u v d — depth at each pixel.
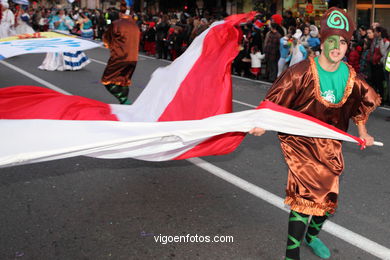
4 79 10.45
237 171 5.08
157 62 15.45
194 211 4.04
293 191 2.96
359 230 3.77
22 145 2.66
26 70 11.97
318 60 2.96
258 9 18.97
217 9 15.30
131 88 10.09
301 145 2.99
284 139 3.06
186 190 4.51
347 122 3.17
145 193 4.41
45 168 5.00
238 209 4.11
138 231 3.67
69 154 2.70
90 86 9.96
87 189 4.48
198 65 4.16
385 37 9.30
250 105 8.84
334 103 2.97
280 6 18.27
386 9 16.92
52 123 3.01
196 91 4.04
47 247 3.40
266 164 5.35
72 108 4.39
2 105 4.20
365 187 4.76
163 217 3.92
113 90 7.44
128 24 7.20
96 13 23.56
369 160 5.68
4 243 3.44
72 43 4.98
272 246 3.49
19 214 3.91
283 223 3.86
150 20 19.69
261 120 2.91
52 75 11.29
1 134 2.79
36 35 5.41
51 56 12.11
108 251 3.37
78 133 2.92
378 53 9.33
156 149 3.34
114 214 3.95
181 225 3.78
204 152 3.72
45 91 4.48
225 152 3.78
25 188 4.46
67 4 27.44
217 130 2.96
